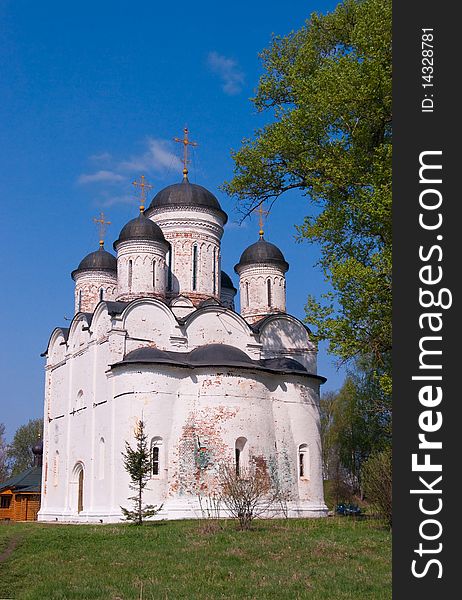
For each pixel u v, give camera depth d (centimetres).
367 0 2808
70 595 1506
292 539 2166
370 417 4616
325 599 1430
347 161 2616
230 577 1677
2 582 1698
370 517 2961
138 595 1489
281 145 2817
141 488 2844
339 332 2478
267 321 3966
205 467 3225
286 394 3603
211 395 3319
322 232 2638
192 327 3675
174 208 4116
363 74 2569
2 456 8731
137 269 3841
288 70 3036
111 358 3428
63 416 3984
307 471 3575
